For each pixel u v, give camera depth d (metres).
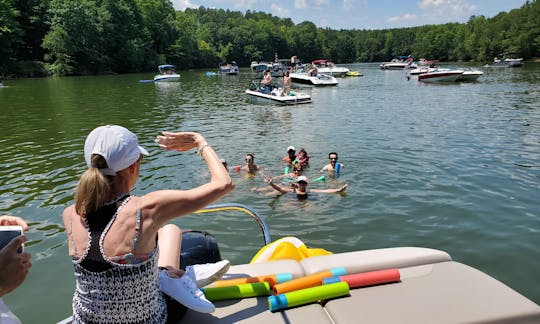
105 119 17.33
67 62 54.28
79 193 1.67
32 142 12.57
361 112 18.27
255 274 2.38
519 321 1.95
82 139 12.86
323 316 2.02
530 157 9.88
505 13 101.44
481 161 9.61
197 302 1.94
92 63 57.47
